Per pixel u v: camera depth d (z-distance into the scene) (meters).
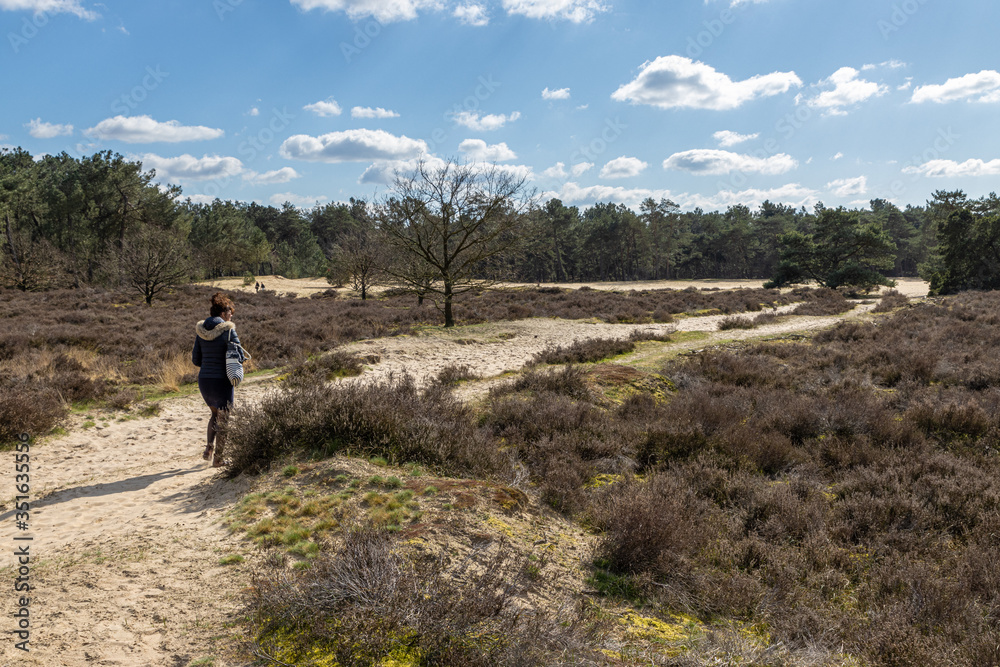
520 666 2.55
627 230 107.81
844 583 4.47
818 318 27.48
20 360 11.84
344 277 45.25
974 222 51.44
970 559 4.71
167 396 10.56
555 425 8.12
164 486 5.42
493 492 4.73
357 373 13.23
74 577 3.18
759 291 47.00
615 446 7.44
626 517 4.46
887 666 3.32
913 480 6.71
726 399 10.38
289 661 2.44
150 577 3.20
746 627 3.68
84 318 22.14
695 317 29.11
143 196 55.38
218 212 75.94
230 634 2.64
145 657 2.44
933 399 10.79
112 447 7.38
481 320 25.67
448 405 7.92
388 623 2.64
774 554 4.69
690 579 4.09
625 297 38.25
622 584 3.94
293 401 6.00
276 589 2.81
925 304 30.89
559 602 3.43
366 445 5.56
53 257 40.03
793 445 8.39
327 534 3.73
